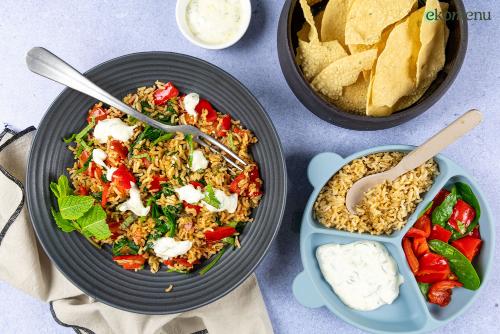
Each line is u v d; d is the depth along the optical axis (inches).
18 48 29.2
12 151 28.5
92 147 26.7
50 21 29.3
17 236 28.0
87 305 28.4
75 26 29.3
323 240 28.7
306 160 29.5
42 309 29.5
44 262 28.9
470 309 29.9
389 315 28.6
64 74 25.6
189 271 27.2
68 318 28.5
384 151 27.2
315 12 27.3
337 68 25.0
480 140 29.6
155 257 27.1
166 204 26.4
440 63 25.5
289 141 29.5
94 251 26.7
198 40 28.2
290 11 25.7
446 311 28.2
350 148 29.6
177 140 26.5
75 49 29.3
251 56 29.5
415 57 25.2
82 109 26.6
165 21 29.4
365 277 27.9
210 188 26.0
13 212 28.1
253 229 27.3
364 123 26.1
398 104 26.5
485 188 29.7
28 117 29.4
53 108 26.0
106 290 26.5
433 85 26.7
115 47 29.4
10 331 29.4
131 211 26.7
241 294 29.2
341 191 28.0
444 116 29.5
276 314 29.6
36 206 26.1
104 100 25.7
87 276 26.4
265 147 27.0
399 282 28.4
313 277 27.1
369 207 28.0
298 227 29.5
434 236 28.3
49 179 26.4
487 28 29.5
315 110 27.4
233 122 27.3
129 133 26.4
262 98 29.5
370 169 28.1
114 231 26.7
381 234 28.1
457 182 27.7
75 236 26.5
